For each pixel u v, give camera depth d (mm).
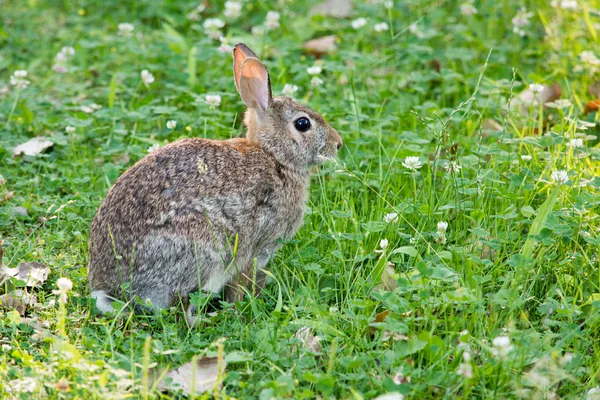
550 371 8398
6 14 18562
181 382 8398
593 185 10711
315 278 10414
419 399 8109
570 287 9828
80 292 10336
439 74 15500
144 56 16375
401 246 10820
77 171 13031
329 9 18359
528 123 13414
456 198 10914
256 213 10414
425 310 9148
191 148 10289
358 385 8250
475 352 8773
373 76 15312
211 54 15625
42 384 8031
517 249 10633
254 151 10711
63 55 15617
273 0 18625
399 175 12172
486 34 17156
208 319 9578
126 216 9836
